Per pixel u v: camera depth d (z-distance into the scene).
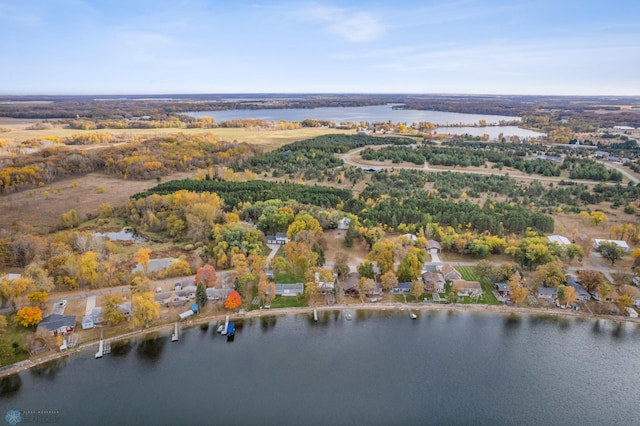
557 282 142.38
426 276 150.62
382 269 149.62
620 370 113.94
